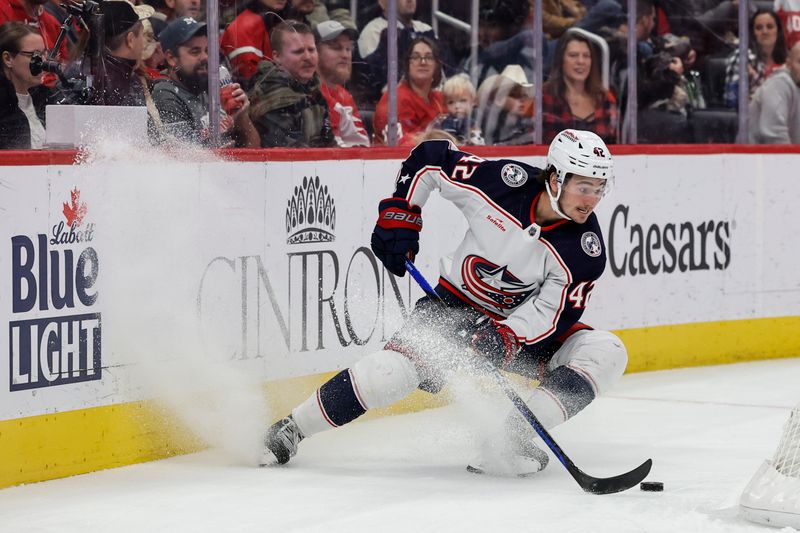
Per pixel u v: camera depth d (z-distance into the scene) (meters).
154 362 17.25
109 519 13.52
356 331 20.81
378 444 18.27
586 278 15.50
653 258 26.58
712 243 27.66
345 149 20.59
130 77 19.31
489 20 24.75
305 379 19.83
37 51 18.39
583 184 14.95
